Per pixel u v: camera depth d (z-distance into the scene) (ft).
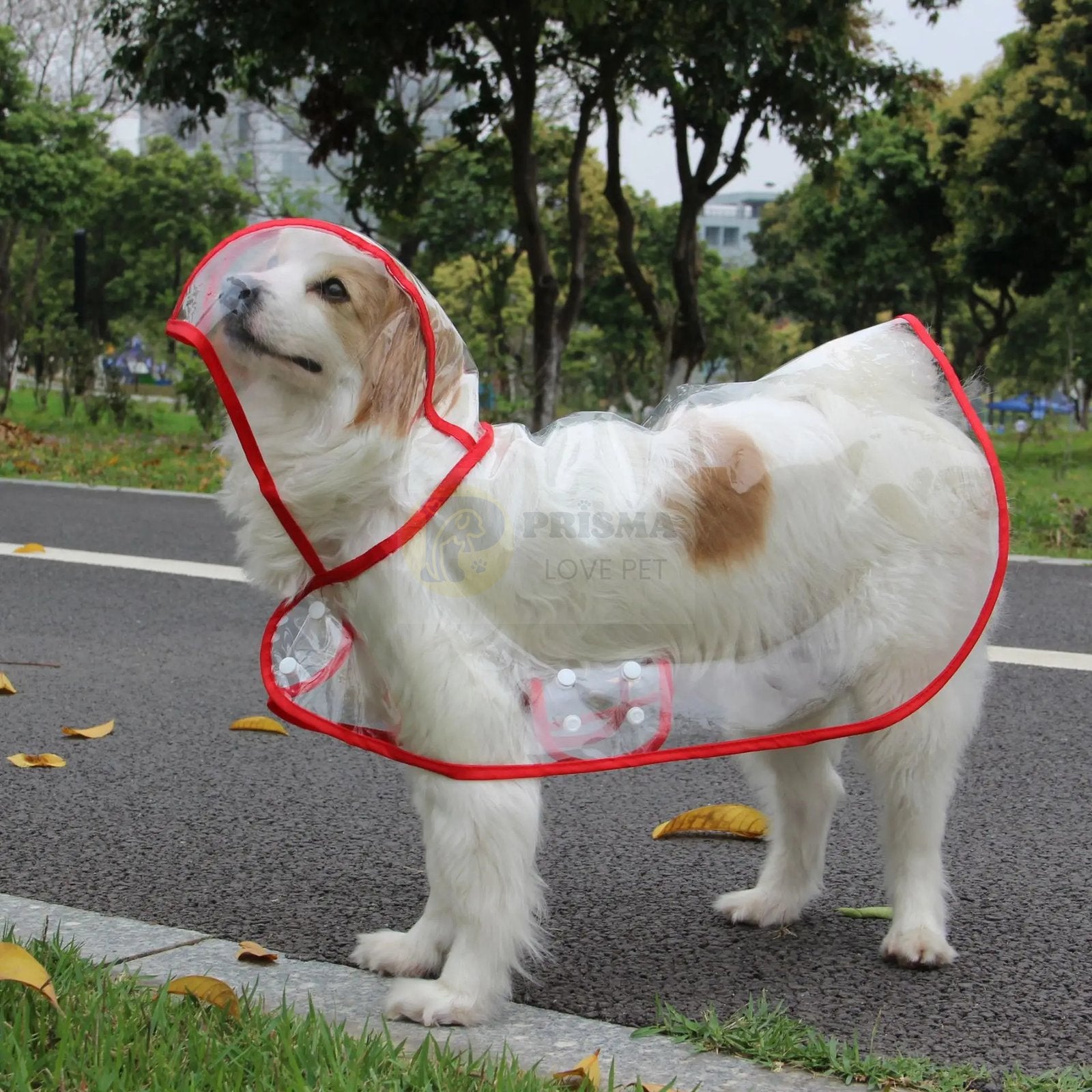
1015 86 34.88
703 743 4.18
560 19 20.20
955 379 4.47
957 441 4.36
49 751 6.11
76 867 4.93
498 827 3.90
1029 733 6.59
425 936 4.26
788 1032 3.87
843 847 5.31
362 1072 3.48
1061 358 47.52
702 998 4.17
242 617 8.86
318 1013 3.79
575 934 4.57
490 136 24.20
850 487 4.17
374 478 3.83
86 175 33.96
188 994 3.79
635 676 4.03
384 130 25.45
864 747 4.43
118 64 21.42
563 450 4.06
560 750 4.00
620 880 4.98
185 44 20.04
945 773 4.42
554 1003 4.12
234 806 5.54
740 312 55.47
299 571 4.00
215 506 14.52
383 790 5.75
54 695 6.92
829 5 20.26
